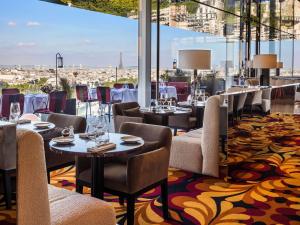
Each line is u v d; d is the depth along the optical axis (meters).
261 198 3.63
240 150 4.57
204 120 4.21
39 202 1.81
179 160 4.46
